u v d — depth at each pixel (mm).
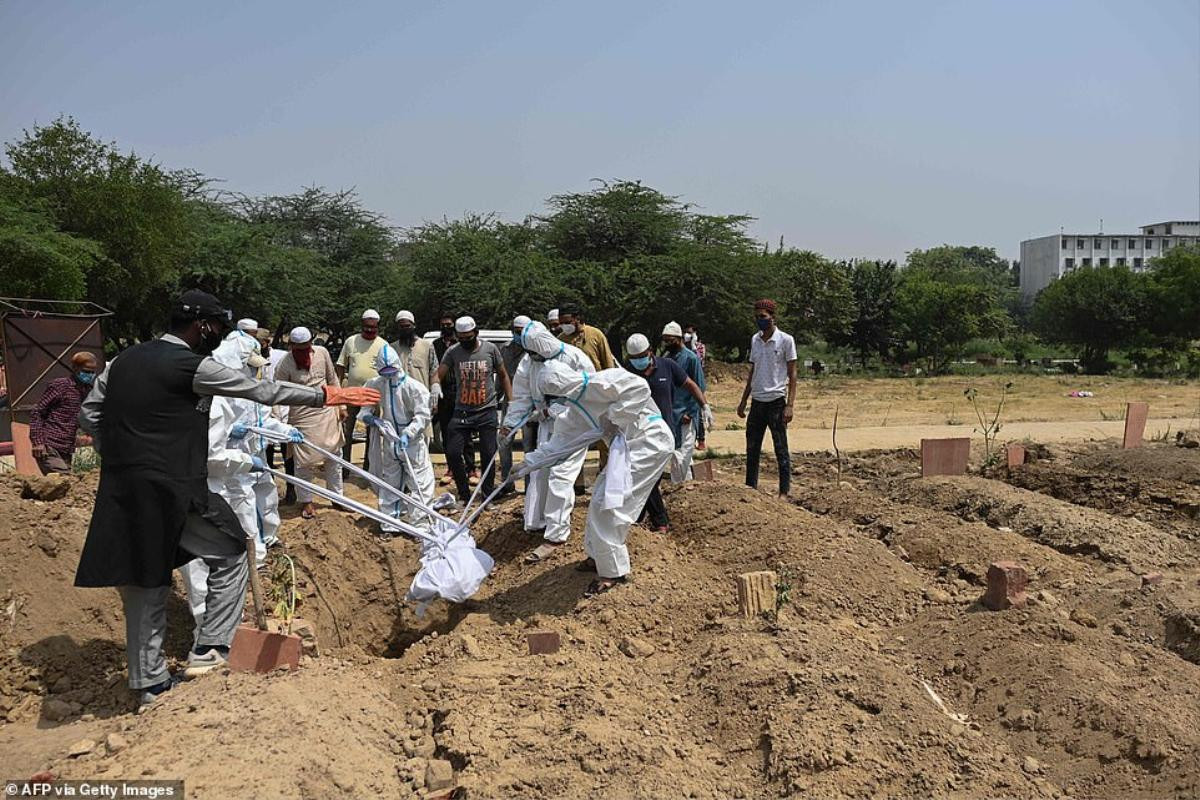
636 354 8773
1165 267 49656
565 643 6270
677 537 8539
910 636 6504
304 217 47812
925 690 5539
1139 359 47844
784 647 5703
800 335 52906
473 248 37844
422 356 10844
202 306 5438
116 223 28859
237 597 5590
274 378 9398
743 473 13484
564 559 7777
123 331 35062
